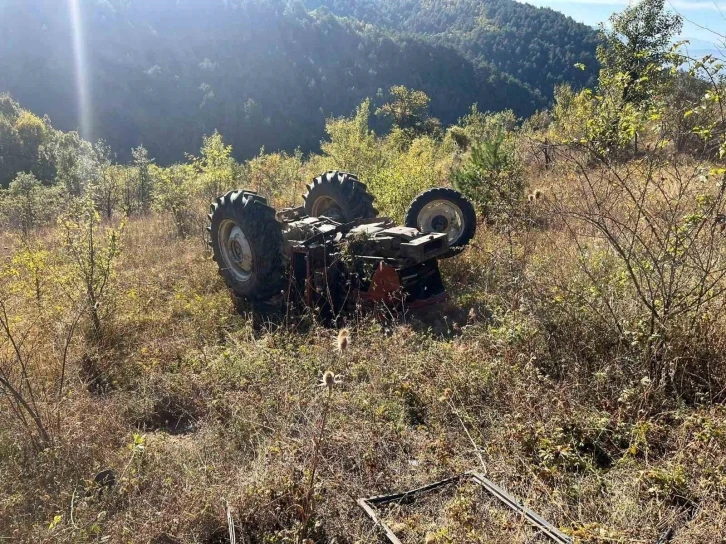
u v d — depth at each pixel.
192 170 12.52
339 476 2.95
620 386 3.48
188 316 5.74
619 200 4.78
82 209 5.54
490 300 4.96
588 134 4.38
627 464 2.85
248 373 4.20
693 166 3.87
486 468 2.93
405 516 2.69
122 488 2.96
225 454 3.31
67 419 3.59
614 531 2.30
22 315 5.04
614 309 3.84
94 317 4.95
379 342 4.45
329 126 16.19
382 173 9.32
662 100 3.91
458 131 20.16
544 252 5.17
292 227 5.96
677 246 3.53
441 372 3.86
